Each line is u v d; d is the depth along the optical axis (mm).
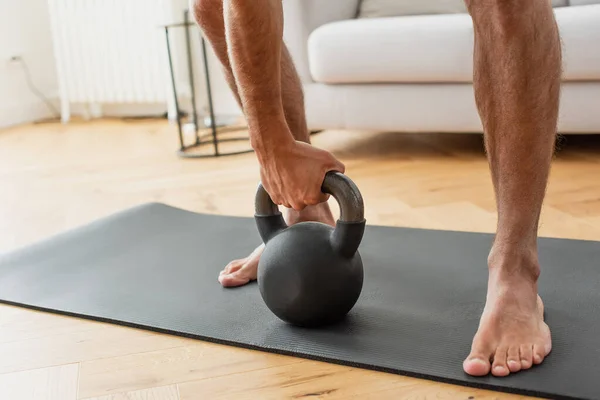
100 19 3793
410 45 2357
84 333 1223
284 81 1332
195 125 3188
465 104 2377
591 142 2541
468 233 1587
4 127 3930
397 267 1402
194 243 1649
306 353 1068
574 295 1212
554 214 1725
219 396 980
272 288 1130
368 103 2510
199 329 1183
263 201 1181
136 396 996
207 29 1266
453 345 1058
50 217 2064
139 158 2891
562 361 986
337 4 2715
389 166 2414
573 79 2197
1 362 1135
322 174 1070
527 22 948
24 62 4062
